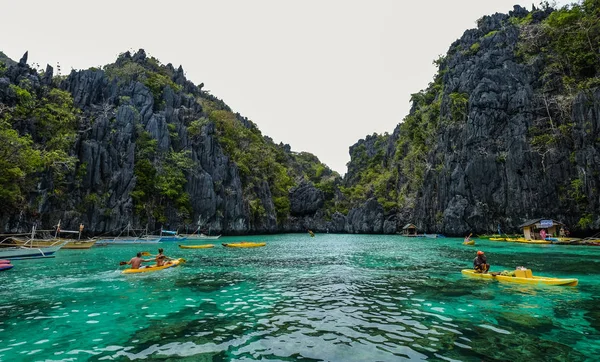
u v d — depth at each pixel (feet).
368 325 27.81
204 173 209.26
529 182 161.27
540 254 88.12
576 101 150.82
